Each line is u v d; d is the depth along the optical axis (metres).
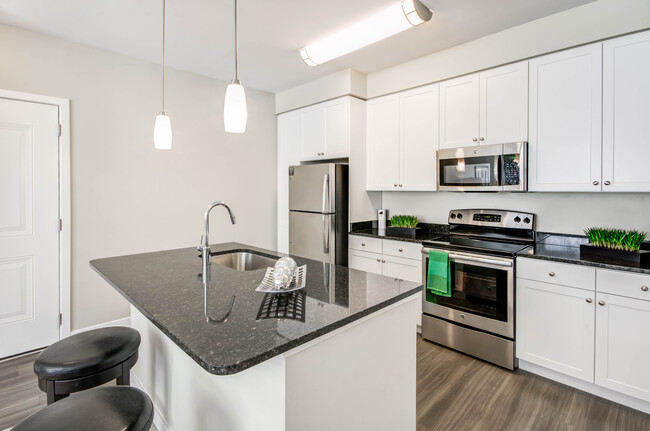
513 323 2.37
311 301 1.35
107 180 2.93
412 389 1.61
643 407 1.96
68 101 2.71
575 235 2.61
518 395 2.13
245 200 3.89
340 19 2.37
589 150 2.24
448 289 2.66
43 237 2.65
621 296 1.94
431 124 3.05
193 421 1.55
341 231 3.48
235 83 1.63
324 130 3.62
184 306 1.30
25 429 0.93
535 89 2.46
